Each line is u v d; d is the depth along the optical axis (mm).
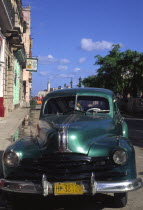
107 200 5648
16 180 4914
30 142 5418
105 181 4676
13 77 29922
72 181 4711
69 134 4922
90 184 4645
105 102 6461
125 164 4820
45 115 6613
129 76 43625
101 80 48219
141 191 6188
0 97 19453
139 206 5348
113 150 4855
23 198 5770
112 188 4645
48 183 4715
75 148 4887
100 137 5254
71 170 4797
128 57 42688
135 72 42062
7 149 5176
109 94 6602
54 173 4816
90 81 63469
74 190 4668
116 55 48375
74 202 5605
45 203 5621
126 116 32781
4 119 19516
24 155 5051
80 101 6547
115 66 45594
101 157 4875
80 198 5785
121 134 6398
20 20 36312
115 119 6223
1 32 21219
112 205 5387
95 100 6512
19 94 39156
